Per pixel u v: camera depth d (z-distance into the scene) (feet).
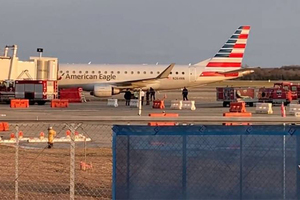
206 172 110.22
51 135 258.57
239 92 611.06
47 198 150.92
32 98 613.11
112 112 487.20
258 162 109.81
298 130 108.88
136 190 109.70
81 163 199.62
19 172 189.47
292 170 109.50
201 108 572.10
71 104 635.25
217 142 109.60
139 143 109.19
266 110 495.82
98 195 156.25
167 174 110.01
